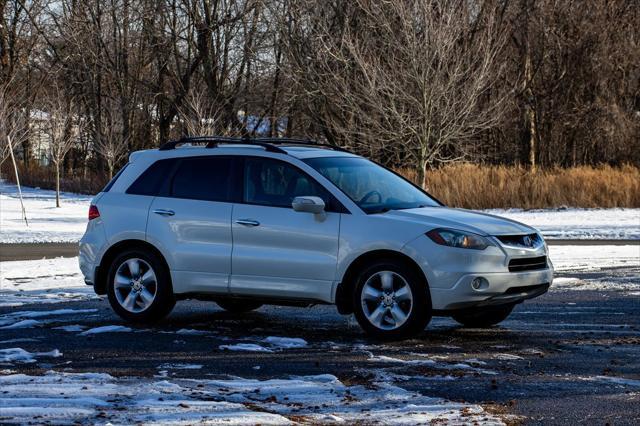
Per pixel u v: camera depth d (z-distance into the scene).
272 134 54.50
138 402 6.47
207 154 10.57
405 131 30.92
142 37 57.38
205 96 52.81
